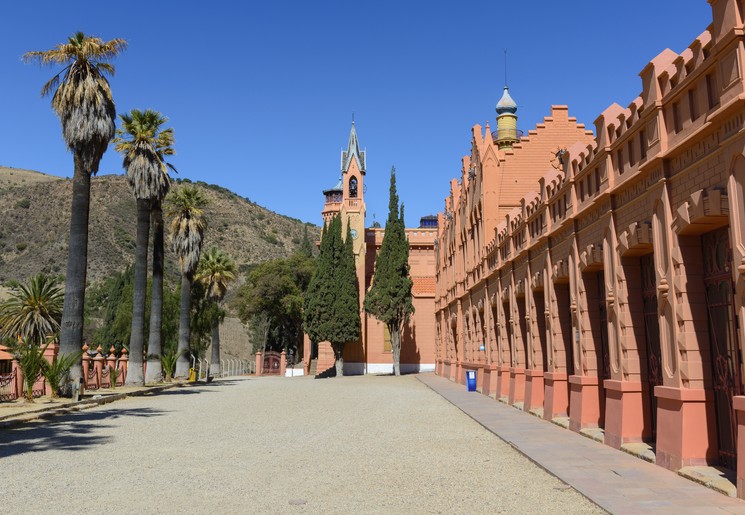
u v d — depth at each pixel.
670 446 9.54
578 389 14.47
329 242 50.06
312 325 49.03
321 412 20.50
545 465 10.13
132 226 134.50
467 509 7.64
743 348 7.61
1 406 20.11
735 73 7.57
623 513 7.05
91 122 25.06
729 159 7.82
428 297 55.16
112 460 11.27
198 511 7.54
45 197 140.12
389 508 7.71
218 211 163.38
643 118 10.47
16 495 8.41
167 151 34.56
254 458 11.48
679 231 9.29
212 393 30.45
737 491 7.62
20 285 43.88
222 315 56.72
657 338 11.43
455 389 30.25
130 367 32.34
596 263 13.57
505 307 24.09
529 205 19.30
